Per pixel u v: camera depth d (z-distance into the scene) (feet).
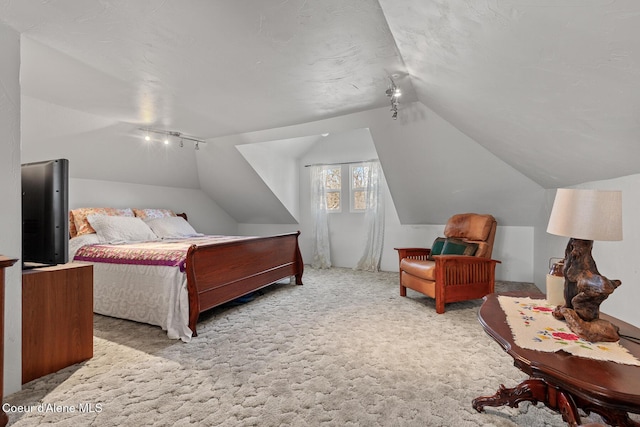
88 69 7.48
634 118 3.93
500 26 3.87
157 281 8.70
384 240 17.16
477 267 10.42
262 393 5.50
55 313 6.37
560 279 4.99
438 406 5.10
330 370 6.29
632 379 2.93
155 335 8.24
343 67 7.50
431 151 11.93
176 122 12.03
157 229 13.94
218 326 8.84
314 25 5.71
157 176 15.97
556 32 3.36
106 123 11.69
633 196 5.71
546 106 5.17
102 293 9.85
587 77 3.76
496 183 12.30
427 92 8.80
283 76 7.95
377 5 5.15
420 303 11.04
